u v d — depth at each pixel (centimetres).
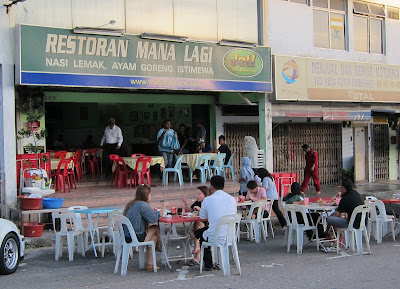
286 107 1608
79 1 1249
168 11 1375
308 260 930
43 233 1128
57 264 916
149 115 1931
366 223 1095
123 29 1267
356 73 1756
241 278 794
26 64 1159
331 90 1683
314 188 1936
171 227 1106
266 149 1558
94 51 1245
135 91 1622
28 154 1246
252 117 1847
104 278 806
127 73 1288
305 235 1213
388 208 1231
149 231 855
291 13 1638
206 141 1786
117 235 955
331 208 1000
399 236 1199
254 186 1177
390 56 1942
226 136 1797
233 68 1462
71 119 2078
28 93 1423
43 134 1386
